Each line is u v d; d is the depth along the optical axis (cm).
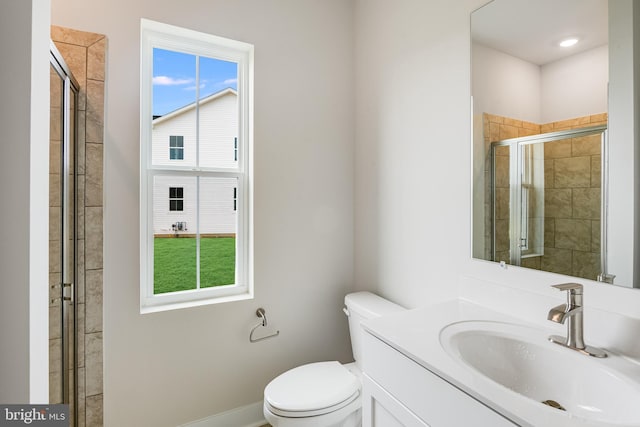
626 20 96
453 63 147
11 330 46
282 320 196
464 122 142
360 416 159
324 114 207
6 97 45
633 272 95
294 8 197
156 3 162
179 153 184
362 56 208
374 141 198
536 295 115
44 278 52
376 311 168
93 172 150
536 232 117
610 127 99
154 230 182
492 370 105
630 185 95
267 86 190
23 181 46
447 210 151
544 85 115
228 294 191
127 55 156
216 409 179
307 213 203
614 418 79
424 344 99
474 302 137
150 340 163
